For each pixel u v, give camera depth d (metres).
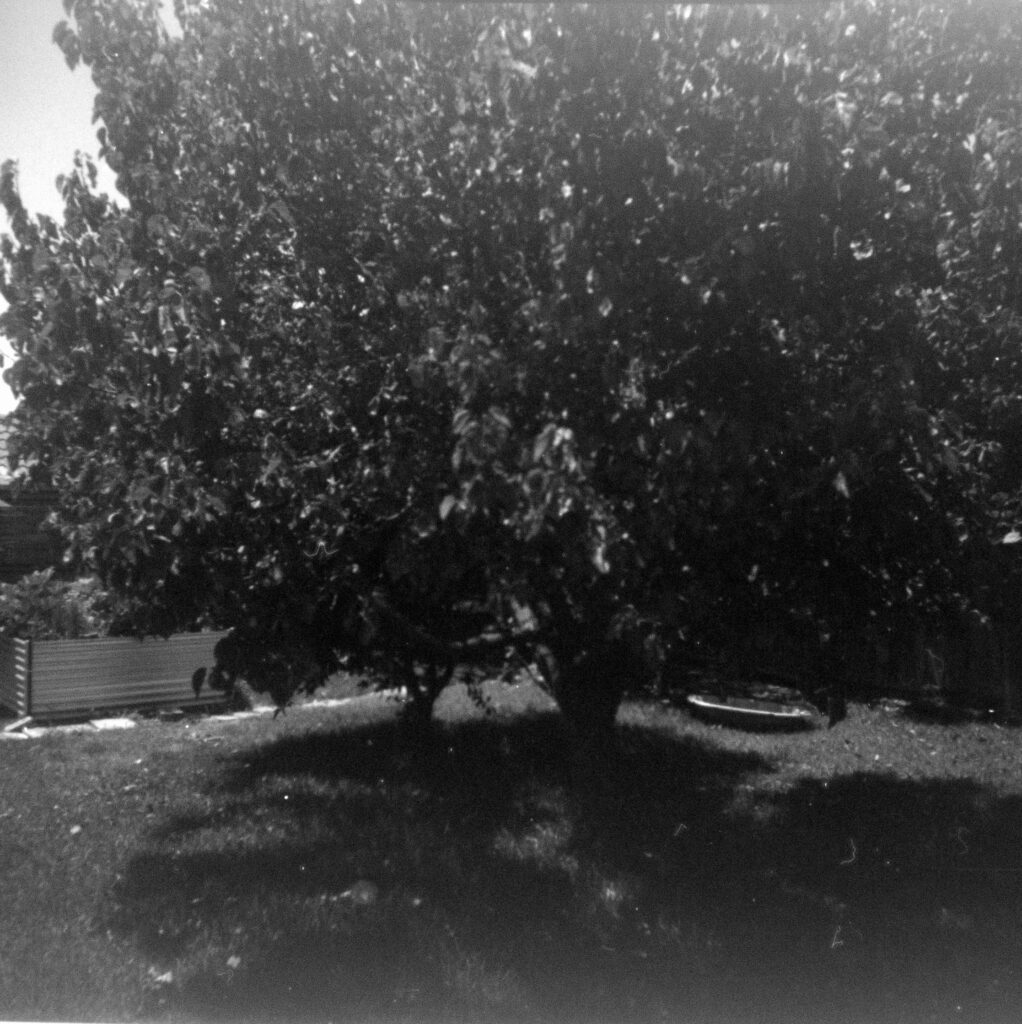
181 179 5.87
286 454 5.16
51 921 5.68
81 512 5.75
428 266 5.40
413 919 5.70
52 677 12.10
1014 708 11.77
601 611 5.43
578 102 4.89
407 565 5.28
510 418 4.58
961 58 5.67
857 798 8.41
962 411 5.73
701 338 4.91
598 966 5.28
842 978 5.29
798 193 4.66
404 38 5.80
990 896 6.47
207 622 6.15
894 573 6.05
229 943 5.39
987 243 5.56
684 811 7.86
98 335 4.79
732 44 5.04
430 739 9.61
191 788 8.53
